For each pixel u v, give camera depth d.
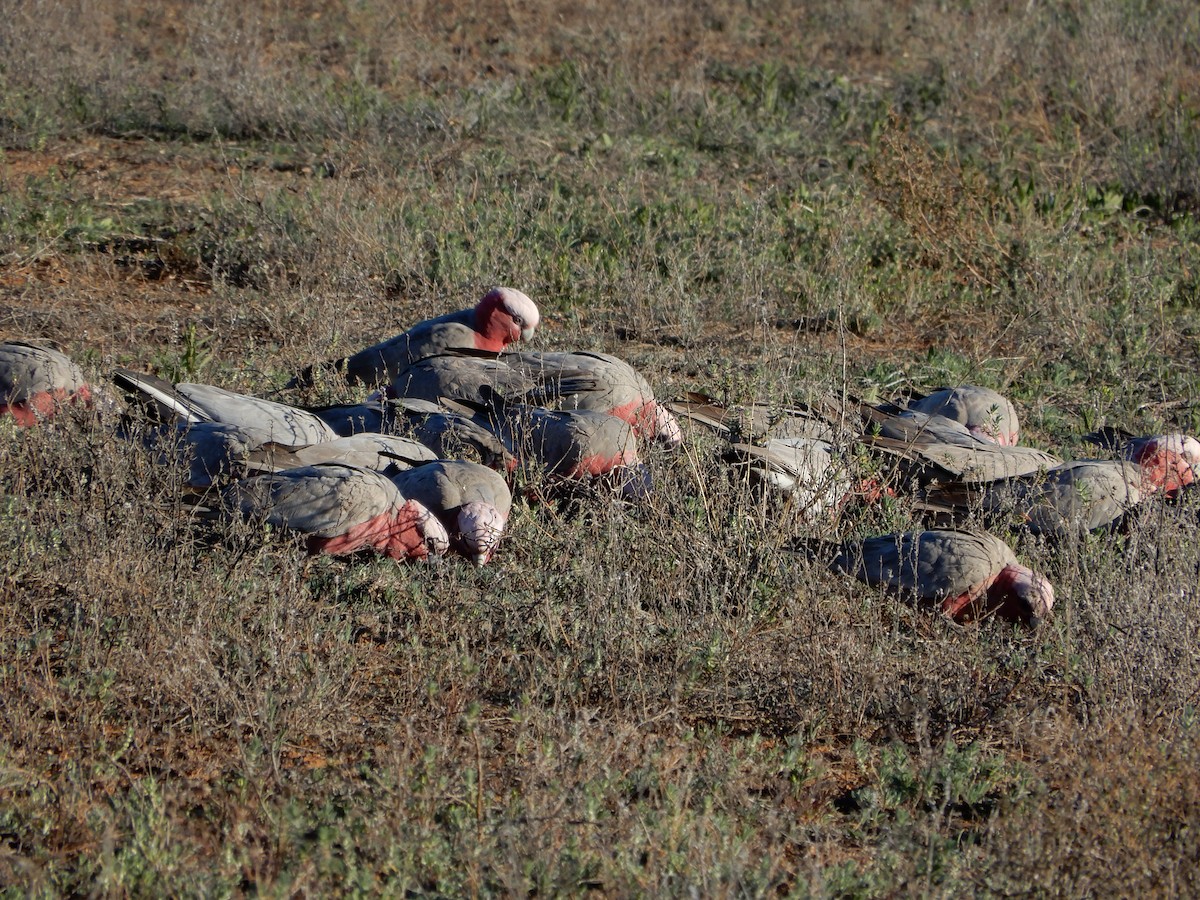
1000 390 35.94
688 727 20.09
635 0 74.75
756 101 61.84
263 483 23.58
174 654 19.69
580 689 20.47
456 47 69.62
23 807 16.88
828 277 41.19
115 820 16.62
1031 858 16.47
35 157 50.97
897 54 71.56
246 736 19.17
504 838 16.36
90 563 21.36
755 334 38.72
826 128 59.31
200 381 31.66
